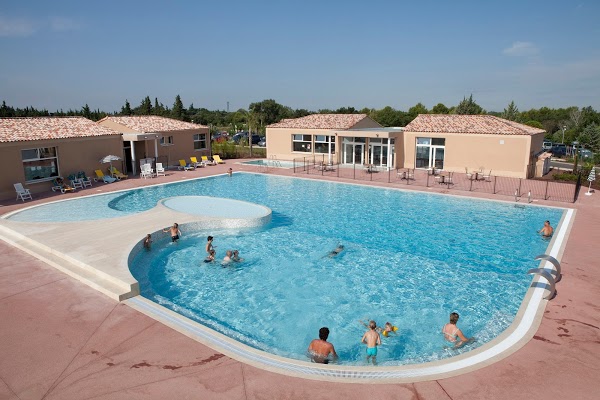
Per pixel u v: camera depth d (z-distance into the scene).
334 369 7.55
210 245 14.17
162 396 6.66
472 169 31.02
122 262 12.12
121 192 25.03
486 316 10.66
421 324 10.38
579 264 12.87
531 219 19.20
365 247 15.85
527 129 31.05
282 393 6.77
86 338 8.48
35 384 7.00
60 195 23.83
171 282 12.71
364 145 35.59
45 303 10.11
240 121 85.56
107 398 6.62
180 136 36.22
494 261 14.37
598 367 7.57
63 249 13.30
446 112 73.31
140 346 8.18
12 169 22.98
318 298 11.80
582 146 47.41
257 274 13.35
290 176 30.55
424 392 6.82
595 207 20.56
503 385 7.02
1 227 16.27
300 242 16.38
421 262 14.36
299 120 40.09
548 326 9.11
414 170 32.75
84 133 27.31
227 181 29.58
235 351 8.06
